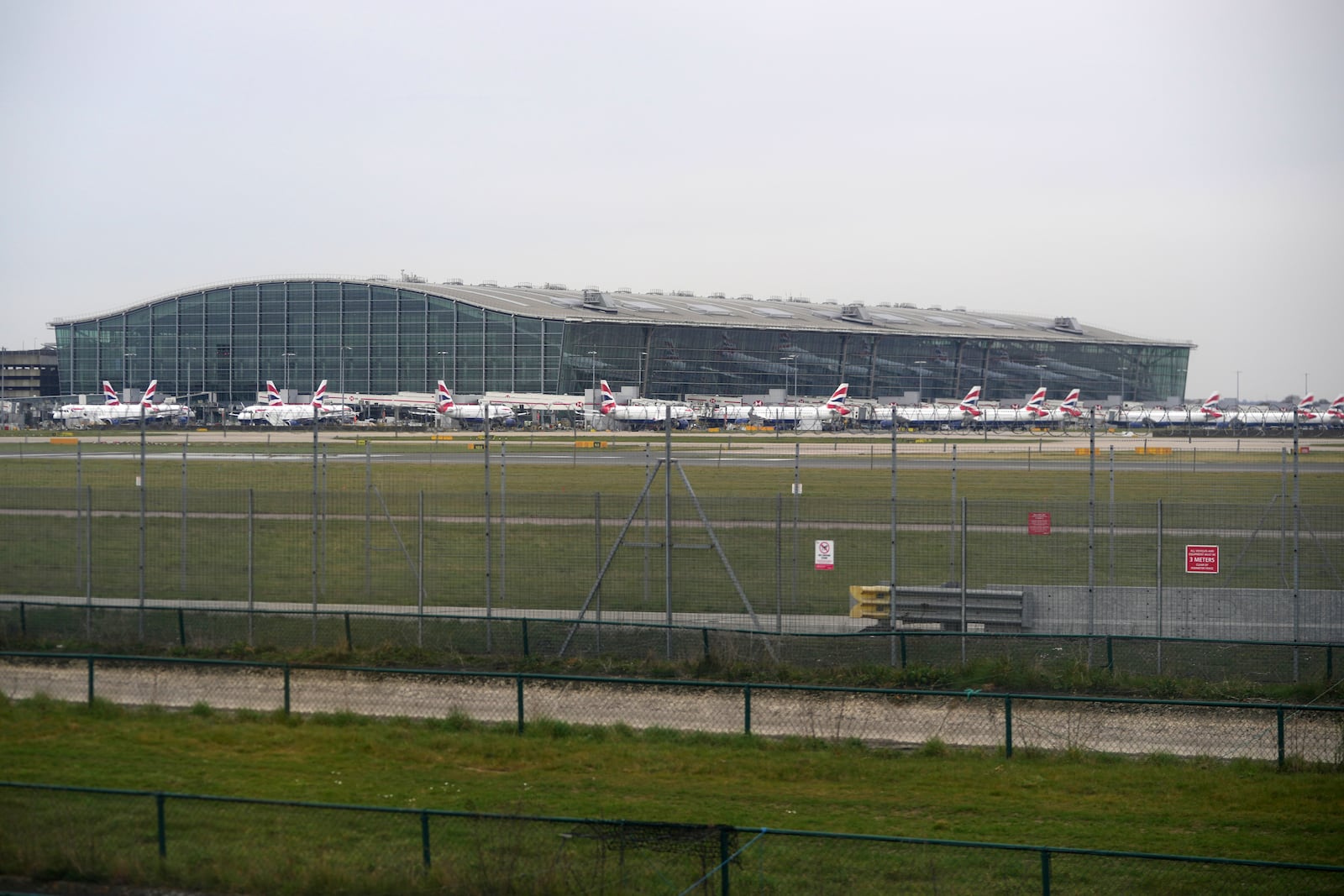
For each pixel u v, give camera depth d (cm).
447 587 3609
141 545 3162
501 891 1552
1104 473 7594
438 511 5094
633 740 2361
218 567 3897
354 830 1769
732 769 2167
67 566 3888
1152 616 3066
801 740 2334
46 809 1844
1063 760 2234
